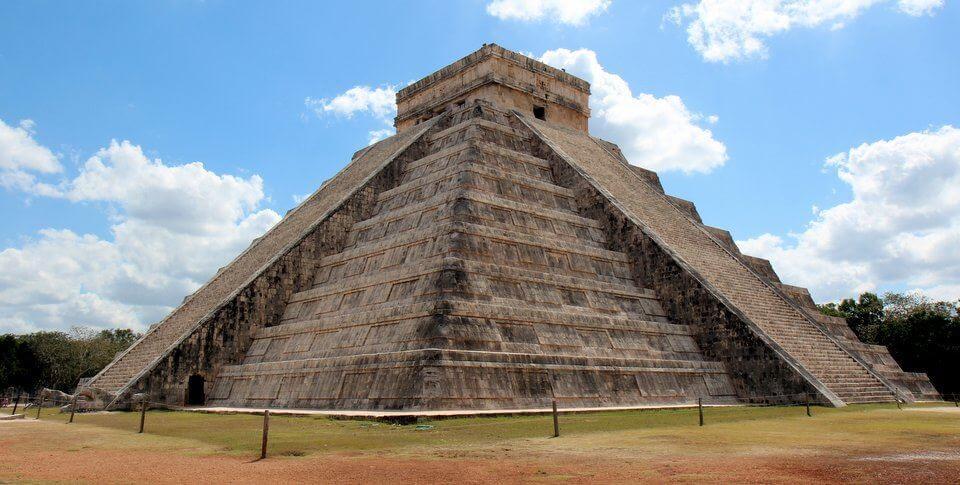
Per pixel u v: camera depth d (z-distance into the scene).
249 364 29.62
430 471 12.10
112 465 13.28
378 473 11.99
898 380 35.66
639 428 18.27
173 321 36.72
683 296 31.61
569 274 31.00
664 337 30.08
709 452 13.69
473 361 23.22
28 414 28.70
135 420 23.75
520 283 27.83
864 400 28.17
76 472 12.45
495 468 12.27
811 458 12.70
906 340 48.78
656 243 33.03
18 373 60.41
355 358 24.91
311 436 17.25
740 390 28.86
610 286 30.89
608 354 27.73
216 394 30.11
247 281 32.38
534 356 24.73
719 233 41.62
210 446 16.03
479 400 22.75
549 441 15.77
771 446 14.45
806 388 26.75
